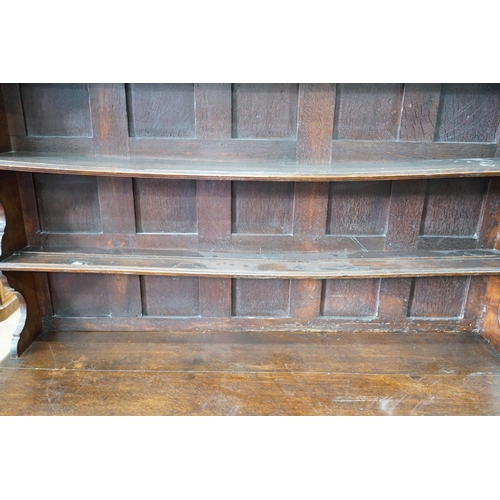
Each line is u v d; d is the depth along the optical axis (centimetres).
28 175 160
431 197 165
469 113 154
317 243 169
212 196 162
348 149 156
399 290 177
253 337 178
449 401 143
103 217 166
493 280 171
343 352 169
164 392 146
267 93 151
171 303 180
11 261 154
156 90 151
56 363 160
